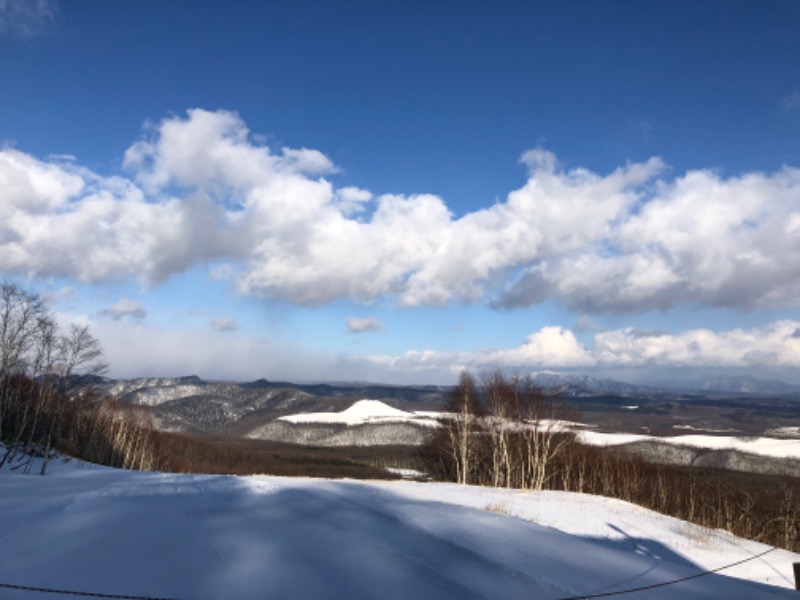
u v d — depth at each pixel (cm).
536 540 1248
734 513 3781
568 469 5784
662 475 5628
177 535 1013
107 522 1097
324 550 962
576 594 911
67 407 5566
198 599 741
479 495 3111
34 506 1291
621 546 2123
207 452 10444
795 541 3216
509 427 5897
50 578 788
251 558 896
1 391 4106
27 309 3988
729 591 1111
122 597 737
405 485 3588
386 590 813
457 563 974
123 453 7069
